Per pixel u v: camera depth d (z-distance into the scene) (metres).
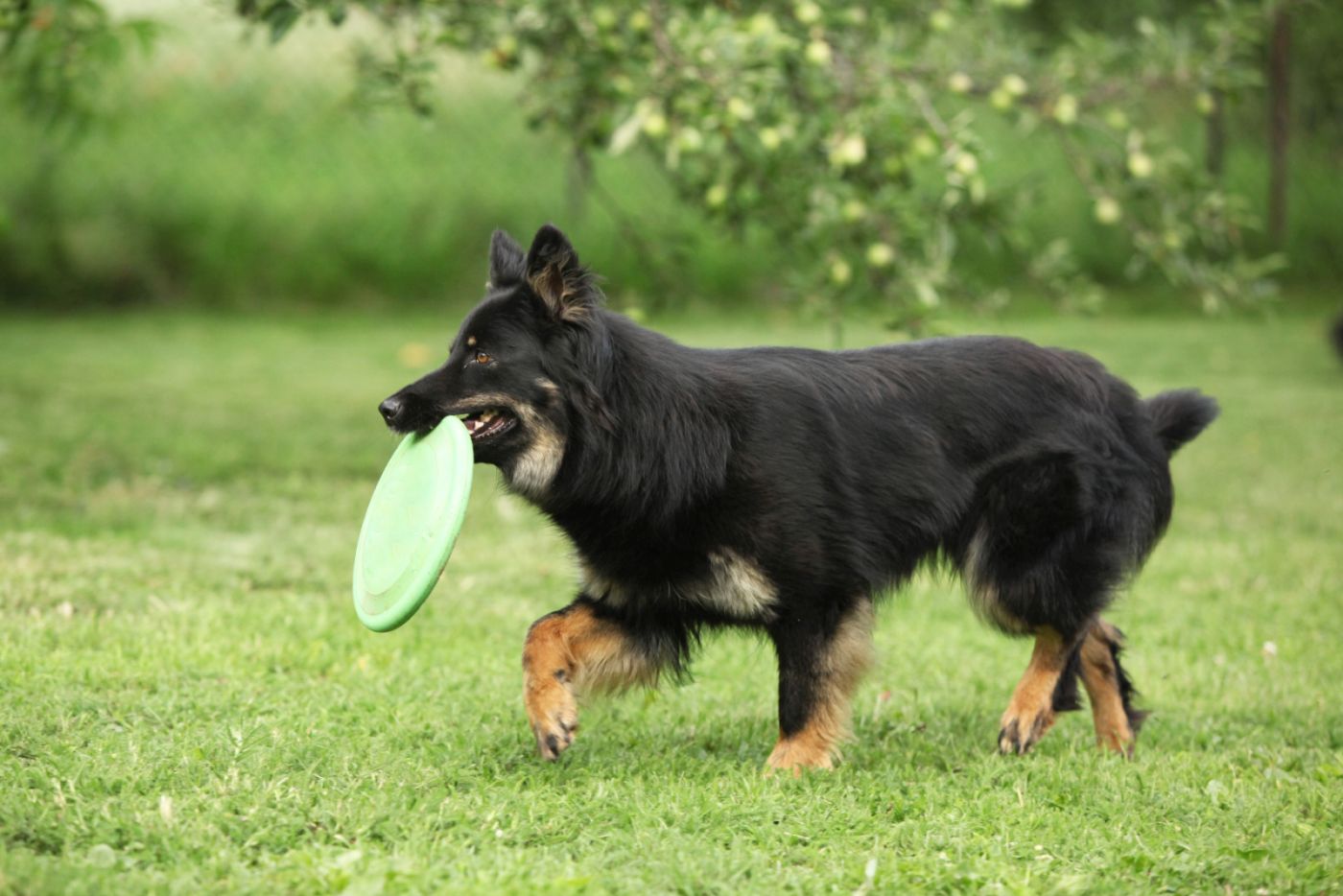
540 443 6.55
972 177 10.55
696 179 12.59
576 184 24.28
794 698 6.60
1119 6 21.86
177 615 8.68
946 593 10.89
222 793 5.64
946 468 7.03
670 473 6.41
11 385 17.39
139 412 16.05
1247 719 7.98
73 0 11.34
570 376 6.46
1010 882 5.11
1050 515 7.19
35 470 12.73
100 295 24.17
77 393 17.00
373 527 7.02
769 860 5.34
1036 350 7.52
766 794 5.99
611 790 6.06
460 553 11.42
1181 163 11.54
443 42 11.08
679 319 24.72
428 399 6.52
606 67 10.76
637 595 6.71
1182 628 9.86
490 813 5.59
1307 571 11.30
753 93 10.04
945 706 8.09
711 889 5.01
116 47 12.29
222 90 24.38
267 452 14.40
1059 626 7.29
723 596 6.56
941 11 11.53
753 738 7.23
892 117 10.48
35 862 4.77
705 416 6.48
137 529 11.12
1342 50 25.38
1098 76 11.66
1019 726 7.22
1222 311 13.72
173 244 24.44
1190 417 7.84
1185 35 11.68
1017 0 11.66
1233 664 9.04
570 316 6.47
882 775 6.58
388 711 7.12
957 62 11.59
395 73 11.31
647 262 14.17
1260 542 12.23
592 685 6.81
